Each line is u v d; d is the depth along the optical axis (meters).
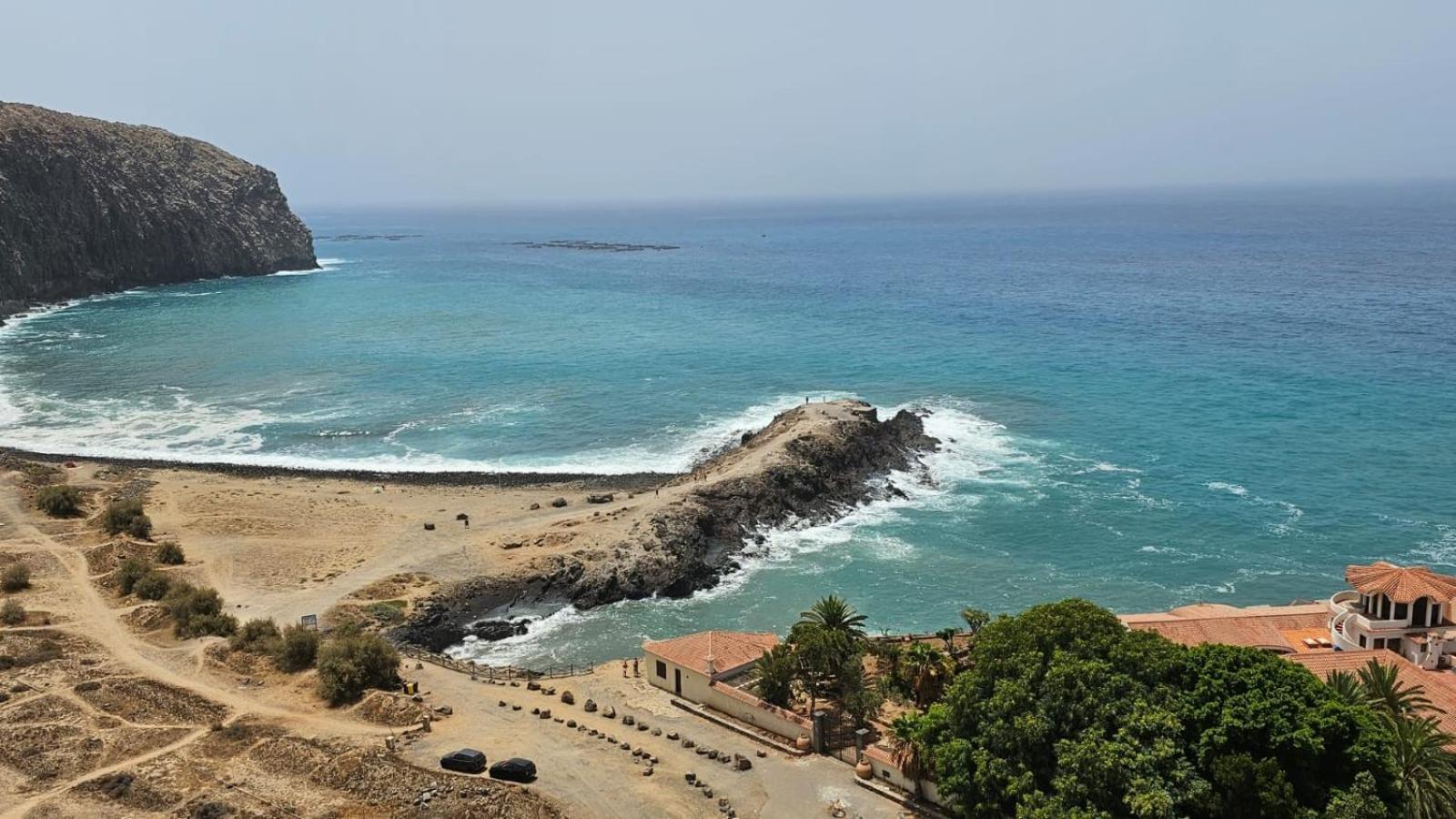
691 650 63.31
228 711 59.47
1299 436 120.62
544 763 53.53
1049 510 100.44
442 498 104.75
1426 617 61.09
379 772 51.66
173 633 70.19
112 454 121.31
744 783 51.91
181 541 90.69
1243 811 41.94
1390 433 120.56
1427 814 40.88
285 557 87.62
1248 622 65.38
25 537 88.69
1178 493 103.75
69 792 50.56
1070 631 48.34
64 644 67.69
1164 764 42.41
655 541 88.81
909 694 58.78
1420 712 52.31
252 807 48.81
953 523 97.88
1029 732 44.03
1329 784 42.06
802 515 99.38
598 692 63.66
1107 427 126.44
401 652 70.31
